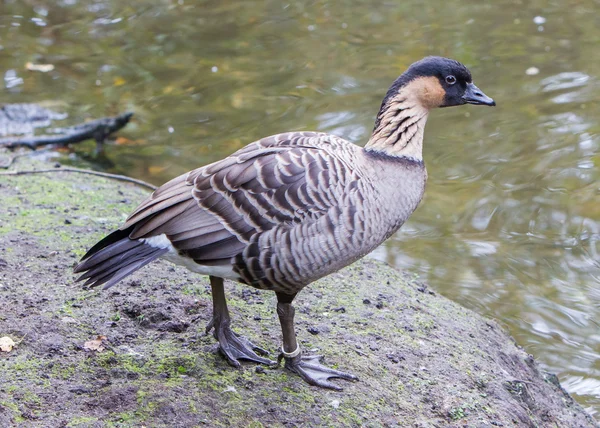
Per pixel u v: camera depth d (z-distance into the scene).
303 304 2.67
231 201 2.41
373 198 2.45
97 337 2.52
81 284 2.64
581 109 3.56
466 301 2.93
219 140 3.47
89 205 2.95
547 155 3.38
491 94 3.69
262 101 3.74
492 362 2.63
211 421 2.39
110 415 2.38
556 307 2.93
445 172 3.34
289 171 2.42
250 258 2.42
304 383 2.48
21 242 2.75
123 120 3.48
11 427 2.34
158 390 2.42
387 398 2.48
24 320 2.54
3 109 3.63
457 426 2.46
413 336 2.63
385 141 2.51
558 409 2.65
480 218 3.19
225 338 2.51
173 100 3.79
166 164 3.37
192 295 2.64
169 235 2.42
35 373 2.44
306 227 2.41
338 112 3.60
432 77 2.54
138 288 2.64
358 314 2.66
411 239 3.13
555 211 3.20
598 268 3.04
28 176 3.08
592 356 2.81
